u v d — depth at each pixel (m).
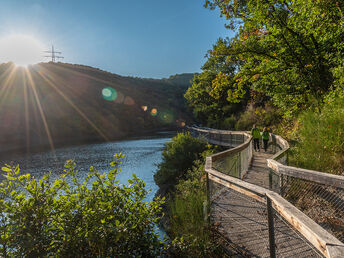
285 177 4.19
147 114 108.62
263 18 10.99
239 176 8.01
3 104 64.31
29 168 23.23
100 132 71.38
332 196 2.84
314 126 6.86
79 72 127.81
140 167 22.25
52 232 3.20
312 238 1.68
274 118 22.66
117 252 3.30
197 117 52.84
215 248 3.77
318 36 10.24
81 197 3.40
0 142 46.47
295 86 11.80
